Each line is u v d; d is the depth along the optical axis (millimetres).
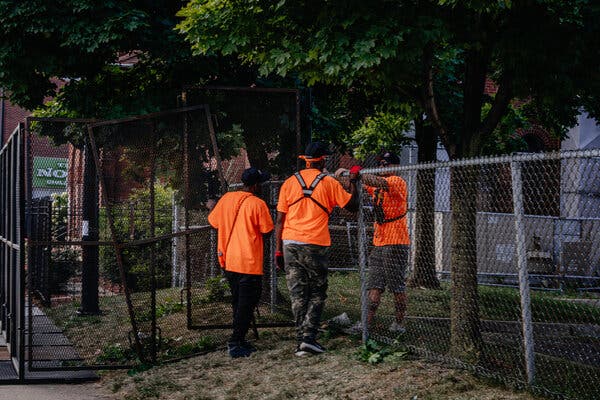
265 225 6988
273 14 6215
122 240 7844
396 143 13344
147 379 6551
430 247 8328
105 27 7875
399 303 6996
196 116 7961
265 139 8250
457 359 5680
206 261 8391
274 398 5430
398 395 5090
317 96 11336
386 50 5383
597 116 9219
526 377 5035
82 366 6910
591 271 11133
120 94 9344
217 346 7605
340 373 5891
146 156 7656
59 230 8367
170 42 8461
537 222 10867
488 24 6035
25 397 6016
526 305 4875
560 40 5844
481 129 6223
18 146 7020
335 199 6770
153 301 7285
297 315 6734
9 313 8117
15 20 7852
